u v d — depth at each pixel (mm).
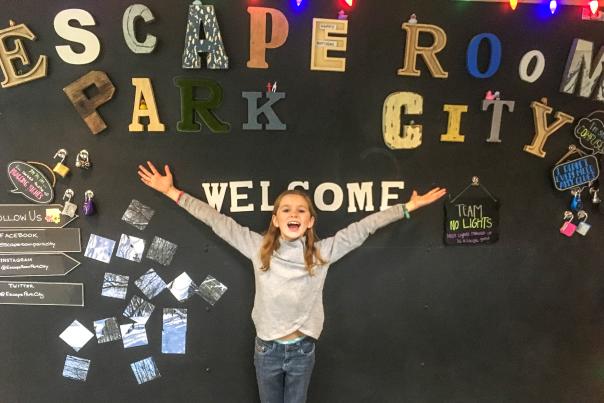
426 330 1968
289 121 1773
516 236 1936
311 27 1715
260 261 1683
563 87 1821
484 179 1877
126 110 1728
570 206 1930
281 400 1822
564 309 2008
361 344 1956
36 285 1823
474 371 2018
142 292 1852
